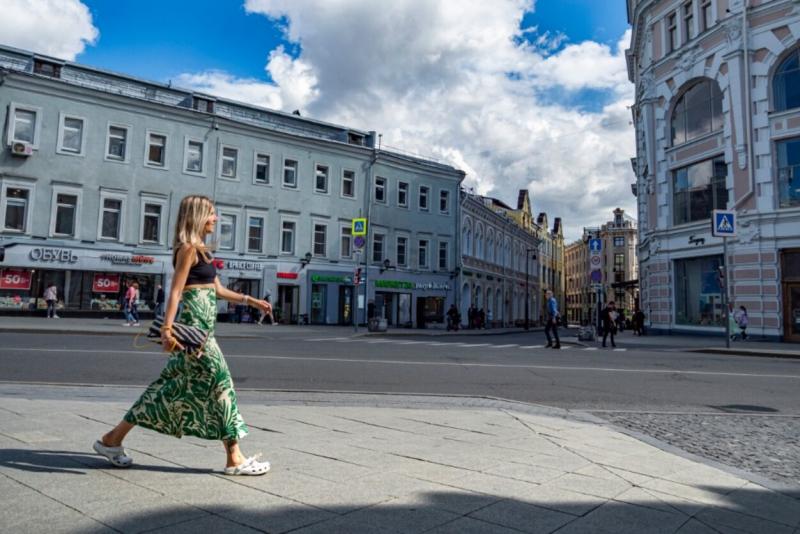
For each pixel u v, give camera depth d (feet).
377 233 132.16
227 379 12.05
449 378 35.29
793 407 27.94
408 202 139.44
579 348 67.51
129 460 12.44
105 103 98.48
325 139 124.36
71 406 19.95
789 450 18.53
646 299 108.27
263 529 9.29
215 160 109.60
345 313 126.52
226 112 115.75
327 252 123.54
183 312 11.80
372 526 9.66
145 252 101.40
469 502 11.18
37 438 14.84
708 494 12.70
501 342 80.53
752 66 77.46
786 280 73.67
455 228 148.97
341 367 38.96
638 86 110.01
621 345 72.38
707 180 84.84
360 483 12.09
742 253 77.05
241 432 12.08
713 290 83.25
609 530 10.12
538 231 244.22
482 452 15.60
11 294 90.43
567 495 11.98
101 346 47.91
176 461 13.15
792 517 11.57
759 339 74.74
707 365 47.26
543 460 14.94
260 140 115.34
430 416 20.98
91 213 96.68
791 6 73.87
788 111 73.92
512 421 20.44
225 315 108.27
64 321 83.25
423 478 12.71
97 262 96.63
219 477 12.03
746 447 18.86
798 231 72.59
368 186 130.72
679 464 15.28
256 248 114.83
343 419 19.80
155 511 9.88
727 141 79.77
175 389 11.94
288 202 118.32
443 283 145.38
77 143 96.48
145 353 43.29
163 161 104.17
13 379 29.43
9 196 90.79
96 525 9.16
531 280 224.74
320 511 10.26
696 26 85.46
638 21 100.07
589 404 27.61
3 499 10.20
